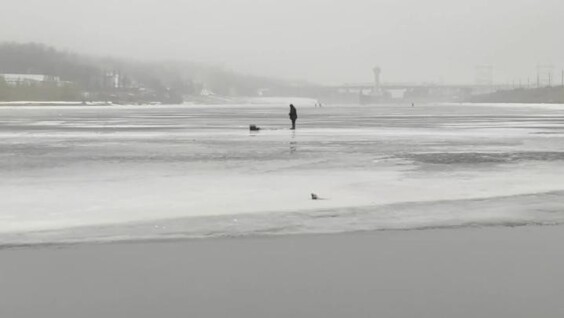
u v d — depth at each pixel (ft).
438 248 34.06
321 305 24.84
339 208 46.37
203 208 46.55
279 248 34.35
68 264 31.12
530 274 28.96
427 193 53.62
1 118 276.82
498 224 40.65
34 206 47.73
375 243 35.37
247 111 481.05
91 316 23.77
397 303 24.98
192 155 93.09
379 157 87.81
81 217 43.14
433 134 144.87
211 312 24.13
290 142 120.06
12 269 30.14
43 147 109.91
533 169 72.38
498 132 152.35
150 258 32.27
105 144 117.29
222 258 32.24
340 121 238.07
